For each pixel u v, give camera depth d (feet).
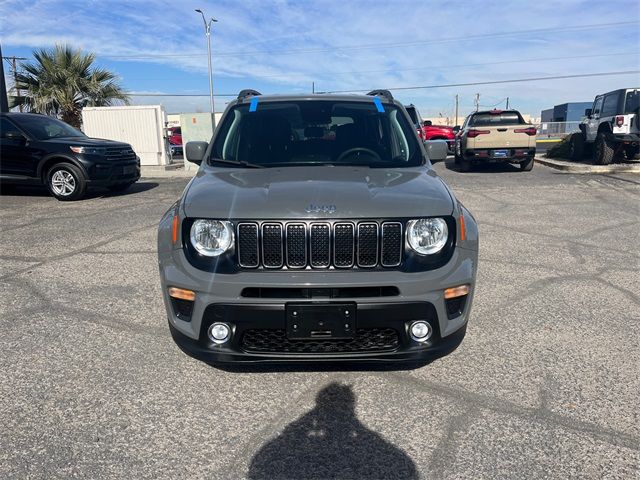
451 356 11.97
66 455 8.49
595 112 53.01
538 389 10.53
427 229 9.80
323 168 12.32
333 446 8.81
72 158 33.45
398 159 13.19
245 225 9.66
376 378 11.00
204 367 11.44
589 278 17.42
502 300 15.43
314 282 9.39
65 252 20.85
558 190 36.91
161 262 10.52
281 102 14.87
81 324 13.69
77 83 66.28
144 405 9.98
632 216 27.50
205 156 13.64
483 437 9.00
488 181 42.60
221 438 9.01
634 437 8.96
